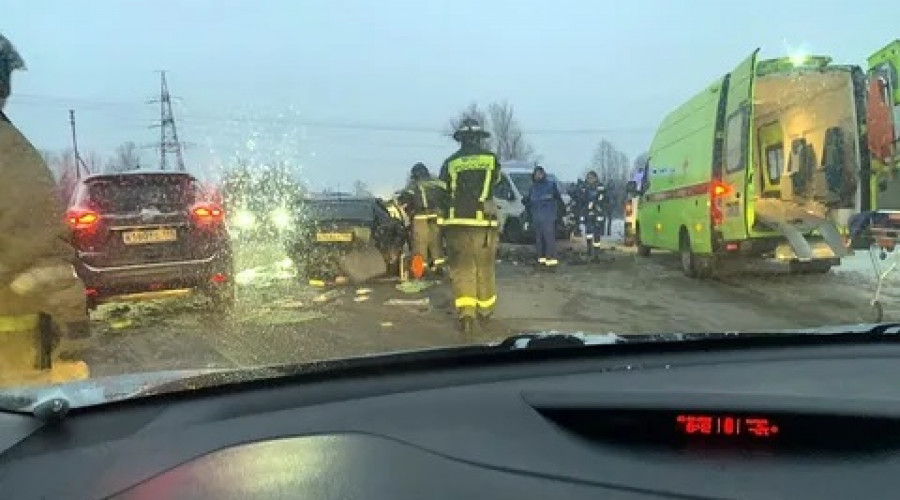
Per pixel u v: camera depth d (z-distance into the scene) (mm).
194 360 6422
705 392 2256
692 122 12516
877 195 10992
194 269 8586
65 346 3760
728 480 1772
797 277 12047
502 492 1696
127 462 1811
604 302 9734
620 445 1967
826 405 2102
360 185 18156
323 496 1667
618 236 25141
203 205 8820
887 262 12078
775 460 1867
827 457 1883
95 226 8164
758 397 2191
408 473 1771
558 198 13633
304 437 1964
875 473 1799
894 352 2842
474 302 7648
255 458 1839
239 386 2281
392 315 8797
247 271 13305
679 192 12836
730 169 11219
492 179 7707
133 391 2209
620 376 2475
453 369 2523
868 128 11094
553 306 9391
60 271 3705
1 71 3523
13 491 1688
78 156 10000
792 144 12734
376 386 2334
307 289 11039
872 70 11039
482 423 2062
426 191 11891
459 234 7605
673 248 13211
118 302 8516
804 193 12281
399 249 12023
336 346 7055
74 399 2125
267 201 16625
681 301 9797
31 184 3584
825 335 3027
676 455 1900
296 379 2354
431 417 2100
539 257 13633
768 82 11602
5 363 3574
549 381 2404
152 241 8445
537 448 1920
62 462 1803
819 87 11672
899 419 2021
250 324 8195
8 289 3578
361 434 1983
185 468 1786
